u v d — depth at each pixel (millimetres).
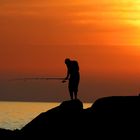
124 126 45031
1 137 50188
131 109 46219
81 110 48781
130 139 44188
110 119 45781
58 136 46719
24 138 48719
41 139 47500
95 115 46656
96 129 45500
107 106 46969
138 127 44812
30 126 49312
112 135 44688
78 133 45969
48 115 49031
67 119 47688
